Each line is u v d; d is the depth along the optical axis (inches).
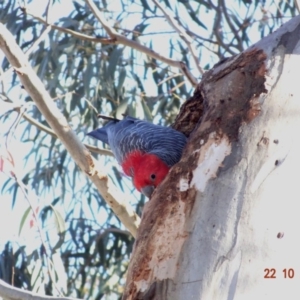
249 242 244.1
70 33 464.8
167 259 255.3
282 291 234.4
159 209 271.6
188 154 281.9
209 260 245.4
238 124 275.1
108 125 447.5
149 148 375.2
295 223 245.6
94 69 520.4
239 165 263.1
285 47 292.4
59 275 385.7
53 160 552.1
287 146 261.3
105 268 547.8
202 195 263.7
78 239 546.9
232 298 236.4
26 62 322.0
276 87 279.3
